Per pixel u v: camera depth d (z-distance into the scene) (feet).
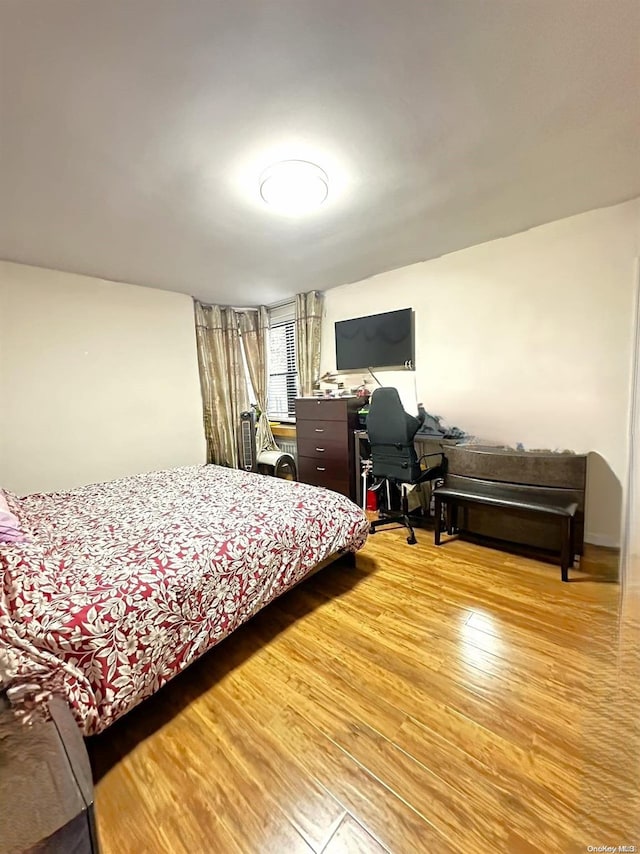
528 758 3.77
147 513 6.81
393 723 4.26
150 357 12.16
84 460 10.83
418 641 5.60
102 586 4.27
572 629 5.71
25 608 3.84
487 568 7.75
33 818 2.77
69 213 6.86
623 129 4.99
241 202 6.55
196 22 3.33
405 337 11.04
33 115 4.36
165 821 3.36
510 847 3.07
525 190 6.66
